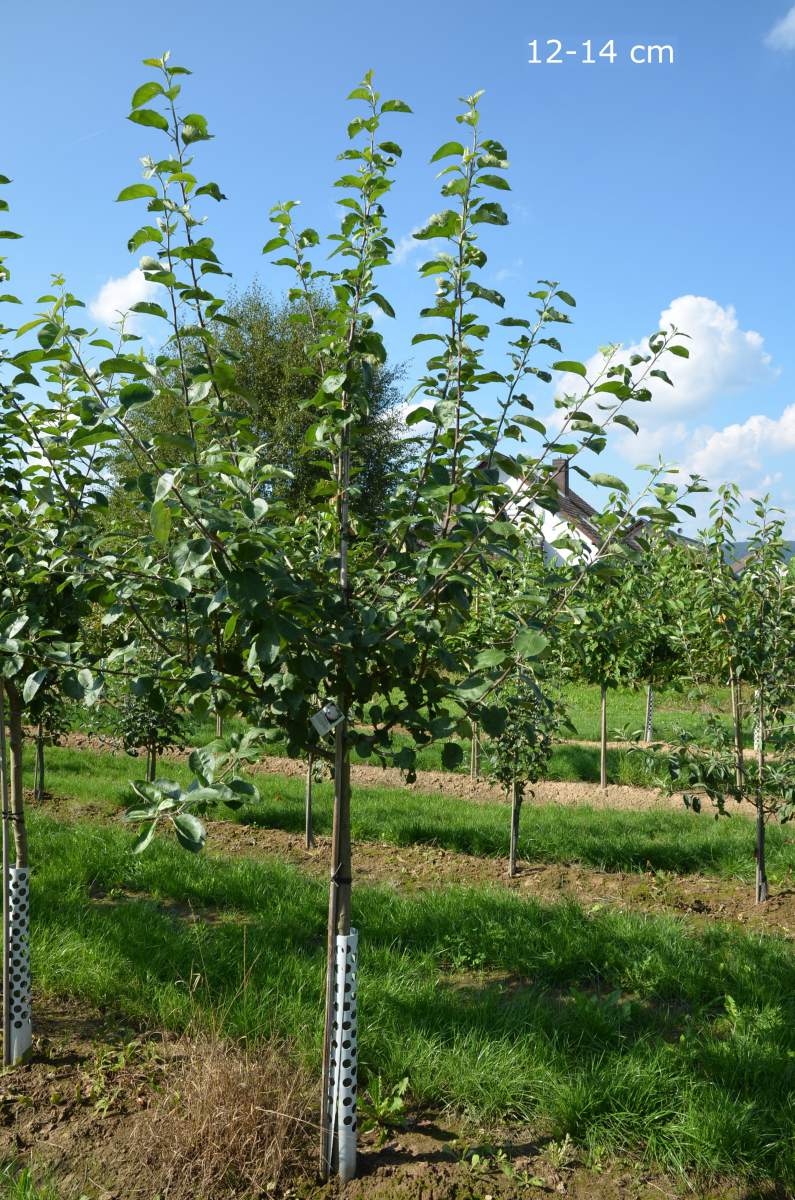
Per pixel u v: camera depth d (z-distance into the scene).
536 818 9.05
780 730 6.37
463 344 2.87
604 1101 3.55
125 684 3.41
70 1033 4.18
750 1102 3.47
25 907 3.95
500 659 2.62
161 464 2.99
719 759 6.34
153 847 7.10
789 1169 3.23
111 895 6.24
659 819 9.01
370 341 3.03
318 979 4.53
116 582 2.89
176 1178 3.13
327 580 3.10
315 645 2.72
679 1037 4.18
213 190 2.77
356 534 3.38
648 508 3.02
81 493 3.71
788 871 7.24
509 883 7.03
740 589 6.33
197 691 3.00
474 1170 3.22
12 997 3.90
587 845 7.82
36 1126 3.43
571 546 3.32
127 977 4.60
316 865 7.46
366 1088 3.77
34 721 5.06
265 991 4.28
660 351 2.80
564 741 13.83
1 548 3.63
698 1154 3.27
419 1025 4.14
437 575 2.85
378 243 2.97
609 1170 3.26
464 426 2.92
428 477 3.03
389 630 2.84
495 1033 4.07
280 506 2.55
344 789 3.17
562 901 6.24
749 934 5.56
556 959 5.00
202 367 2.95
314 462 3.27
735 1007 4.27
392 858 7.77
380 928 5.50
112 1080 3.75
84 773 11.30
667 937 5.29
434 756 12.71
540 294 2.92
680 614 7.15
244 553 2.45
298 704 2.79
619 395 2.76
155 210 2.77
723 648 6.50
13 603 3.61
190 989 4.32
